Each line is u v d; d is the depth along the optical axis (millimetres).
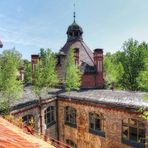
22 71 28969
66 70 21500
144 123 13703
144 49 27141
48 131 19500
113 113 15703
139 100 14789
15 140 3182
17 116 15562
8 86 14477
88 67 25812
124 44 28406
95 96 18125
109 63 30266
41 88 18500
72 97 18844
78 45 29359
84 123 18438
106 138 16562
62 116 20656
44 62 18875
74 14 30359
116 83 28984
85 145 18609
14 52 15367
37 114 17969
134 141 14734
